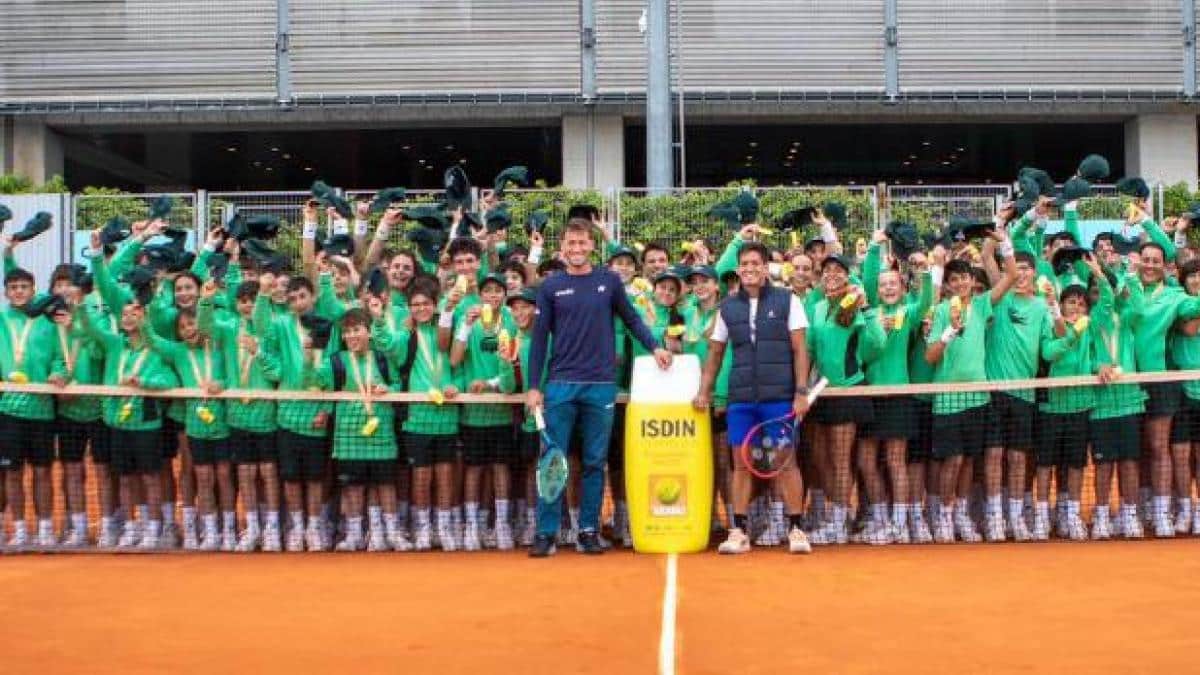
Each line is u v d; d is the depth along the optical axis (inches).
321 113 967.0
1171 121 981.2
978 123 1016.2
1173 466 379.2
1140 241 408.8
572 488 379.9
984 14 960.9
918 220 673.0
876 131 1070.4
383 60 953.5
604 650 231.3
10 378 372.2
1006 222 392.8
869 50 960.9
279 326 374.9
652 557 345.7
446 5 953.5
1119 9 962.1
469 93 954.1
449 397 364.8
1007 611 262.8
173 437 384.2
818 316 373.7
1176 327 380.5
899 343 369.7
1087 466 395.9
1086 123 1020.5
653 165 783.7
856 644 234.5
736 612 263.9
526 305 376.5
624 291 362.9
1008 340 371.2
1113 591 283.4
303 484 374.3
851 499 386.9
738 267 368.2
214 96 951.6
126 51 951.0
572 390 353.4
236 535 381.7
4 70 952.9
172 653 233.8
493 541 378.0
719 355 357.4
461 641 240.2
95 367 383.6
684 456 354.6
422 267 409.4
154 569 335.9
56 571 333.4
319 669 221.1
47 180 978.1
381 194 424.2
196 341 380.5
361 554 362.0
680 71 912.3
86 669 222.7
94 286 390.3
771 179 1294.3
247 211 684.7
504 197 687.1
